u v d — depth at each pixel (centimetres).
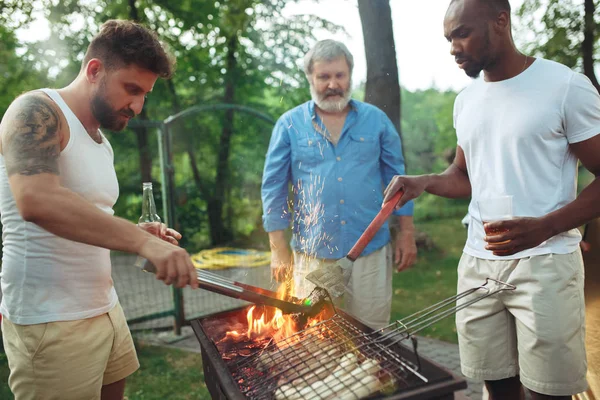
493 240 160
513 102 177
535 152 172
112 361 183
